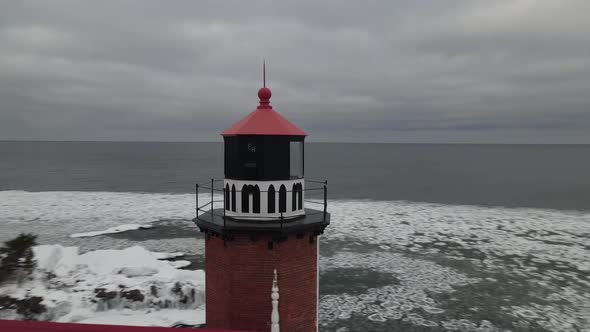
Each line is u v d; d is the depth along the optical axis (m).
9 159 150.25
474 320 18.62
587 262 26.75
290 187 8.41
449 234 34.50
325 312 19.39
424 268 25.67
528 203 53.81
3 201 50.34
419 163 143.12
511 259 27.52
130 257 23.11
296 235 8.23
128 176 87.56
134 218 40.59
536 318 18.83
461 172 105.38
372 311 19.52
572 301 20.64
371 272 24.94
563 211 47.12
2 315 15.35
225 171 8.65
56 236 32.97
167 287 18.70
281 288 8.04
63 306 16.47
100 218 40.50
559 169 115.56
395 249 29.83
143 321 16.91
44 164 124.38
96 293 17.94
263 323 8.06
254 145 8.12
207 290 8.93
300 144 8.71
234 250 8.05
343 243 31.38
